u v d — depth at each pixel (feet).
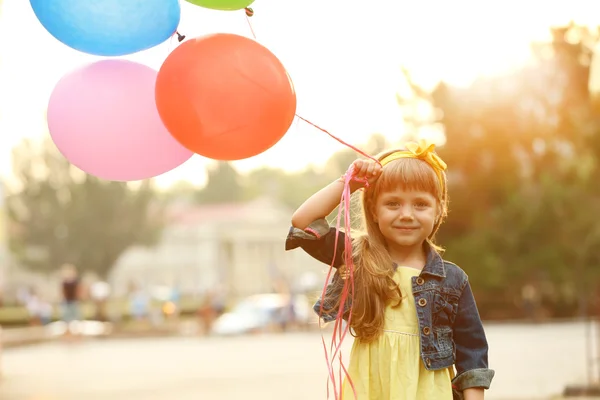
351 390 10.17
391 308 10.23
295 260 252.42
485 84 92.17
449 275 10.36
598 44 52.24
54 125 12.56
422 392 10.07
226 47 11.17
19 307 175.52
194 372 44.04
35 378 42.63
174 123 11.27
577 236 73.10
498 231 93.97
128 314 134.62
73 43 12.16
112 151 12.41
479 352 10.30
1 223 204.64
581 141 49.14
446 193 10.87
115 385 37.52
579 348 51.57
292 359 53.42
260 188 370.12
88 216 205.77
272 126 11.24
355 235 10.73
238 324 101.24
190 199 332.60
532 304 94.53
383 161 10.57
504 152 92.27
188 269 250.78
